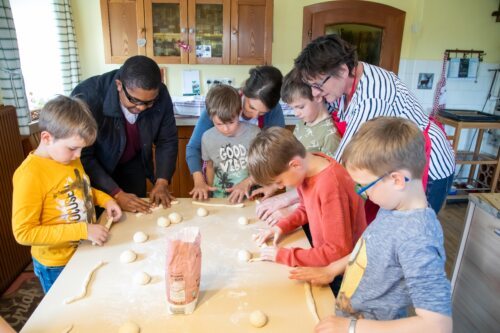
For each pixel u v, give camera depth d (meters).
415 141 0.77
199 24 3.35
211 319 0.87
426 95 3.94
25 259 2.46
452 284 1.70
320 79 1.33
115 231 1.30
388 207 0.81
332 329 0.77
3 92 2.39
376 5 3.66
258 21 3.34
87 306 0.91
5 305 2.09
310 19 3.69
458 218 3.41
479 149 3.72
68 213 1.31
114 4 3.22
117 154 1.73
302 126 1.65
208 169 1.96
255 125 1.87
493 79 3.90
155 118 1.79
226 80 3.86
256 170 1.08
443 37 3.78
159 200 1.58
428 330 0.68
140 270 1.06
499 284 1.43
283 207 1.44
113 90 1.59
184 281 0.86
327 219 1.07
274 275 1.05
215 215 1.45
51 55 3.28
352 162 0.81
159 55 3.39
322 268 1.02
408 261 0.74
